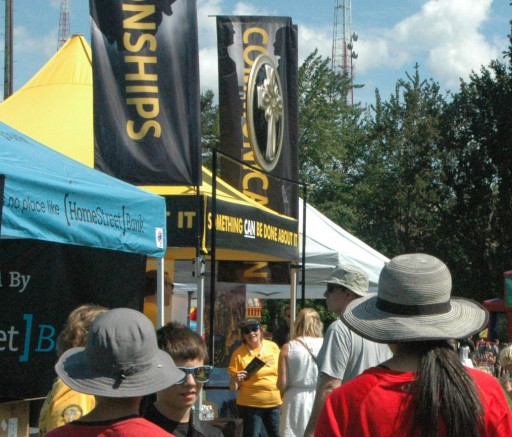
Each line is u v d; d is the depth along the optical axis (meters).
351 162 56.34
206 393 10.02
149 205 6.47
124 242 6.09
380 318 2.80
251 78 10.37
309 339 7.57
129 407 2.69
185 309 13.72
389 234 52.66
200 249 7.87
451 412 2.62
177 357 3.69
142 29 7.74
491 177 47.34
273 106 10.62
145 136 7.67
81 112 9.65
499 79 46.62
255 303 22.17
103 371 2.67
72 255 6.05
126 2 7.76
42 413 3.83
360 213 53.81
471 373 2.76
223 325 10.51
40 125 9.39
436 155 50.06
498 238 45.44
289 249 10.29
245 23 10.52
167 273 9.48
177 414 3.72
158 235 6.61
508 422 2.69
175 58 7.76
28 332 5.68
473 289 46.72
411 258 2.88
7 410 5.52
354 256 12.60
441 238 48.50
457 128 49.28
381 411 2.69
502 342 31.77
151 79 7.70
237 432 6.44
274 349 9.89
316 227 13.08
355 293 5.17
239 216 8.69
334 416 2.76
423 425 2.63
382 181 53.66
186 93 7.75
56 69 10.23
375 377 2.76
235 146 10.38
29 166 5.29
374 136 56.41
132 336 2.68
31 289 5.74
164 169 7.67
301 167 48.00
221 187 9.52
